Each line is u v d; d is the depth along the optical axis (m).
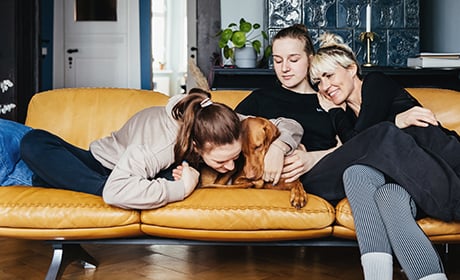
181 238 1.89
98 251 2.73
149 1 6.41
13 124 2.34
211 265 2.49
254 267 2.46
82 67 6.39
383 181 1.75
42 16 6.31
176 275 2.33
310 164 2.06
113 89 2.66
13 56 4.56
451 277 2.28
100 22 6.39
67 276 2.31
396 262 2.42
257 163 1.97
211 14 4.64
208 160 1.88
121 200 1.80
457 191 1.71
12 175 2.18
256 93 2.44
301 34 2.41
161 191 1.81
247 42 4.35
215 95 2.60
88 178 1.98
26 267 2.43
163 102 2.62
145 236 1.94
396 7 4.12
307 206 1.83
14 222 1.86
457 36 4.19
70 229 1.86
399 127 2.00
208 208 1.83
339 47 2.23
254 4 4.39
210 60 4.59
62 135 2.53
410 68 3.70
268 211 1.82
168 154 1.91
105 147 2.14
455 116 2.44
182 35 9.16
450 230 1.79
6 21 4.55
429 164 1.73
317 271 2.39
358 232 1.65
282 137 2.02
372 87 2.15
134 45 6.40
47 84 6.34
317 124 2.27
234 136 1.84
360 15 4.10
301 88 2.42
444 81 3.77
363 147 1.85
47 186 2.08
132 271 2.39
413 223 1.61
